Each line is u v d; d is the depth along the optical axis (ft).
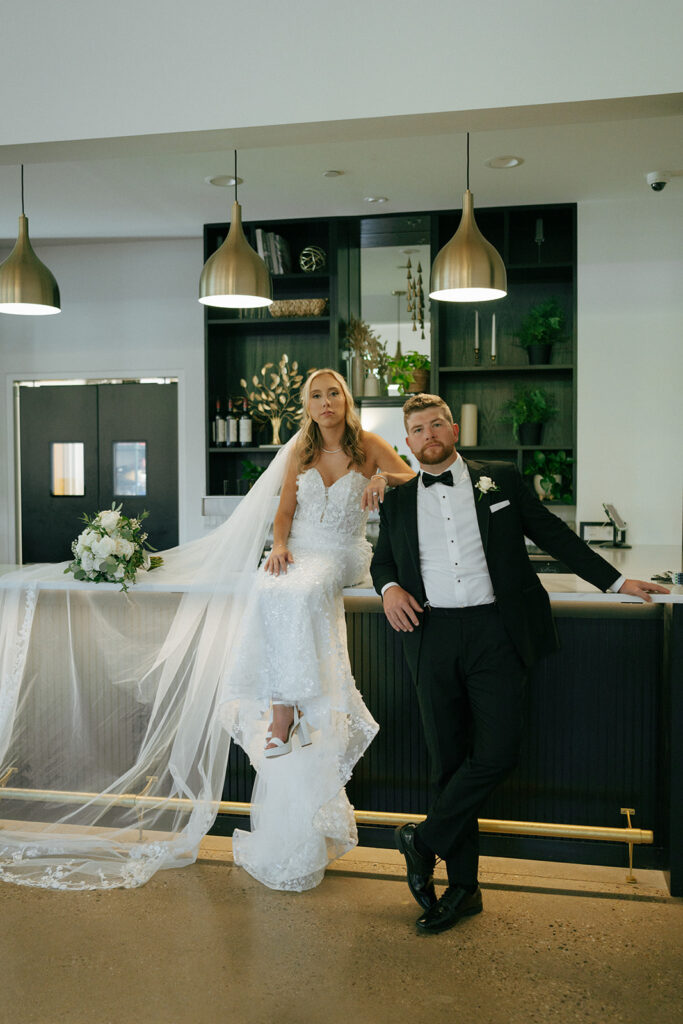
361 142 14.82
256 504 10.54
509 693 8.60
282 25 10.11
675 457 18.48
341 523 10.36
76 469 22.47
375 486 9.71
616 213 18.40
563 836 9.88
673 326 18.34
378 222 19.47
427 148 15.14
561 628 10.06
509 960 8.15
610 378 18.63
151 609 10.95
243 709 9.87
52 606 11.16
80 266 21.99
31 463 22.67
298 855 9.61
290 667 9.26
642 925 8.83
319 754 9.59
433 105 9.82
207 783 10.21
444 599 8.76
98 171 16.21
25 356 22.39
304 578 9.58
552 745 10.12
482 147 15.10
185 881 9.85
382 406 20.44
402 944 8.45
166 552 11.61
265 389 20.85
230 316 20.67
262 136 10.55
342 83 9.99
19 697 11.19
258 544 10.40
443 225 19.53
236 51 10.22
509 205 18.67
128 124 10.46
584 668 10.04
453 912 8.75
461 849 8.91
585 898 9.44
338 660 9.52
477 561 8.70
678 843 9.43
